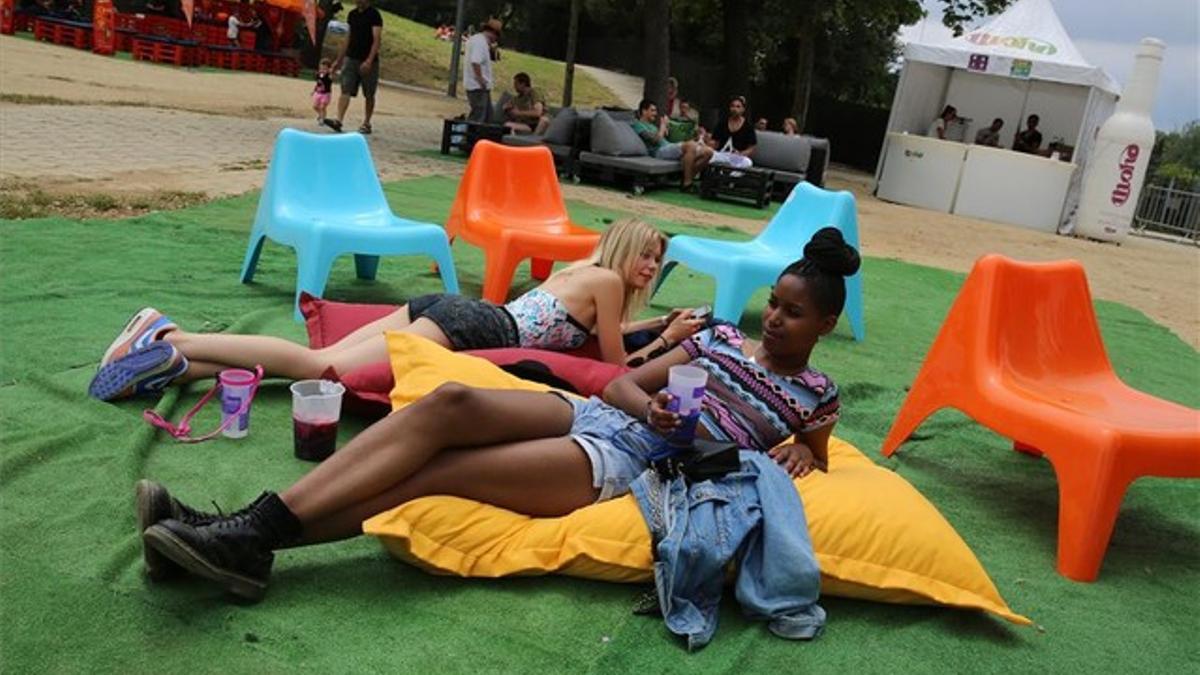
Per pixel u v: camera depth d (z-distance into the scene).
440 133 15.94
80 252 5.62
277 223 5.29
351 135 5.80
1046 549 3.62
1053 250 13.77
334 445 3.43
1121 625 3.08
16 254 5.36
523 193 6.51
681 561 2.65
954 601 2.87
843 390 5.19
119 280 5.20
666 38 17.31
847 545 2.86
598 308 3.99
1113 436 3.35
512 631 2.53
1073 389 4.18
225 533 2.41
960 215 17.23
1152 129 15.84
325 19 26.45
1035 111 19.72
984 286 4.07
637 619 2.65
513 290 6.41
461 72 30.72
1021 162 16.78
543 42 44.72
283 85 20.47
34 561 2.53
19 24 21.23
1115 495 3.36
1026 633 2.92
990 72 16.95
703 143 14.56
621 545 2.74
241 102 15.70
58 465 3.07
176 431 3.40
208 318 4.85
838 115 29.91
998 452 4.66
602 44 44.03
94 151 9.03
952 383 4.09
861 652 2.67
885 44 33.84
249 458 3.35
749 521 2.75
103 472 3.06
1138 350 7.52
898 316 7.41
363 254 5.49
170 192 7.69
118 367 3.62
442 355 3.36
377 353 3.84
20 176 7.47
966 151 17.19
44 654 2.19
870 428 4.73
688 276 7.76
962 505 3.95
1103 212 16.16
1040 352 4.23
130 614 2.37
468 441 2.69
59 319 4.44
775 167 15.34
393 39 31.45
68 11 21.45
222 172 8.98
